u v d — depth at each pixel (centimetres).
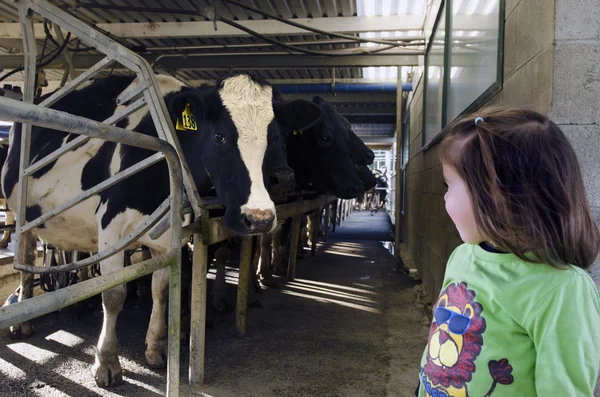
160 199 280
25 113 113
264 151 262
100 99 336
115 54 233
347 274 631
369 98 990
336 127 479
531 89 206
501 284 99
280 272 618
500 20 244
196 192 254
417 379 296
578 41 183
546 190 91
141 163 199
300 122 321
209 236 268
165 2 493
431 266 476
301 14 542
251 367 310
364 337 374
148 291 462
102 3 491
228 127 260
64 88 240
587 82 184
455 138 104
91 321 391
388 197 1855
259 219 246
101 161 302
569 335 89
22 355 318
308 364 318
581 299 91
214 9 466
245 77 273
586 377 88
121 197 282
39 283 407
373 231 1163
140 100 234
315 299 489
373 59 621
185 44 621
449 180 108
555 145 94
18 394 262
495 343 99
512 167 93
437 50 466
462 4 339
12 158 359
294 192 447
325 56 573
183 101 269
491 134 96
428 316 430
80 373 292
